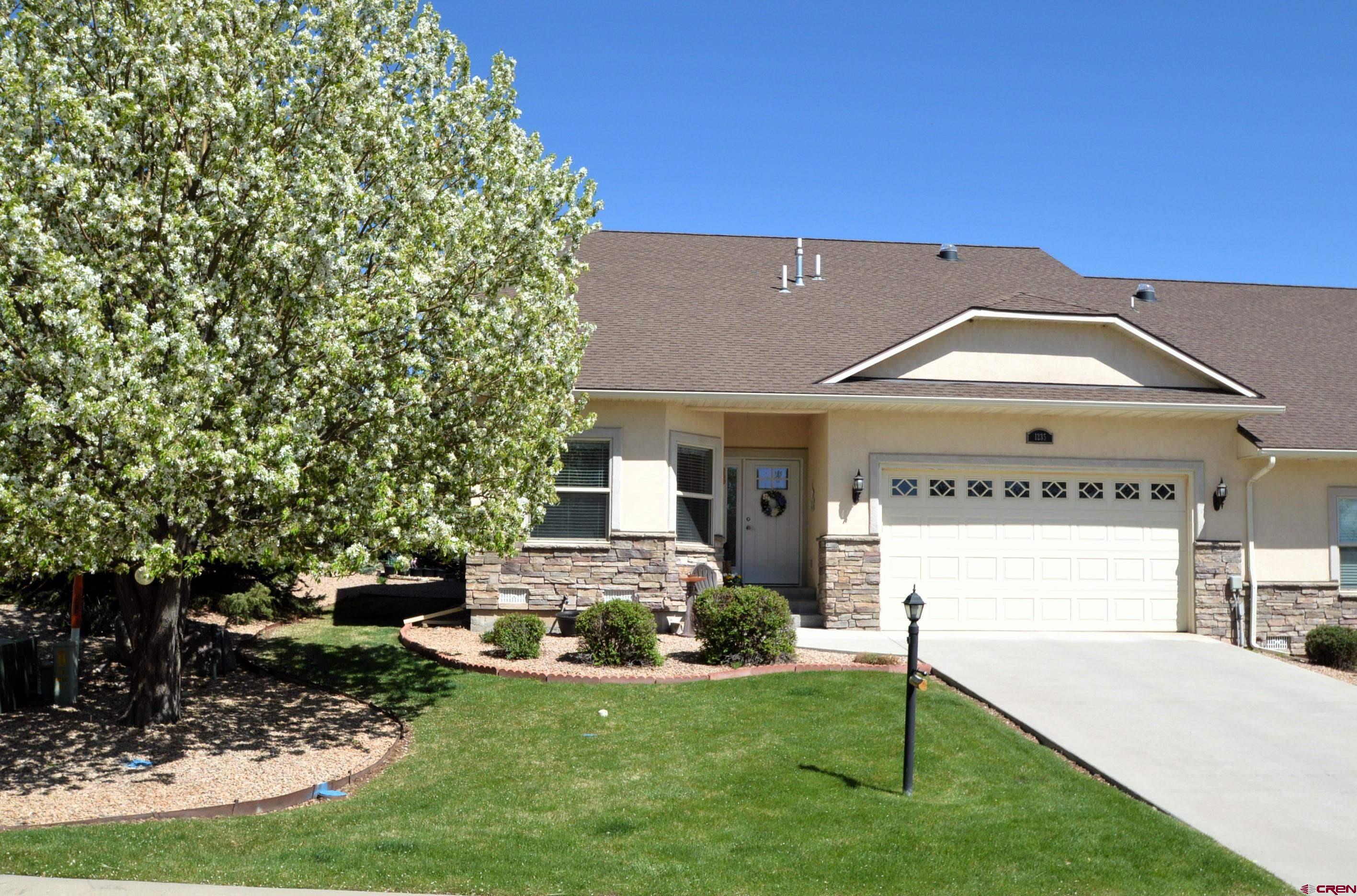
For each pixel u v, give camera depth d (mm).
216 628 13234
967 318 16203
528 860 7145
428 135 10086
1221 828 8031
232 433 8102
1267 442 16250
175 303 8180
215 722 10961
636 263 19531
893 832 7773
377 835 7609
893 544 16234
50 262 7453
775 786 8820
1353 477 17031
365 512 8852
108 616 14641
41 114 8125
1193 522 16547
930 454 16203
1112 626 16484
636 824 7930
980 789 8820
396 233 9672
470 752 9969
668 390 15125
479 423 9969
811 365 16281
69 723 10812
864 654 13750
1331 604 16750
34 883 6551
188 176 8273
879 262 20672
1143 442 16547
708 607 13273
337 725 10992
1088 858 7371
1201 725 10805
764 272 19688
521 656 13414
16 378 7812
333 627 16266
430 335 9492
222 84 8562
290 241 8641
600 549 15406
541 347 9906
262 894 6465
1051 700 11602
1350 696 12023
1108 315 16375
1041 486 16516
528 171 10430
